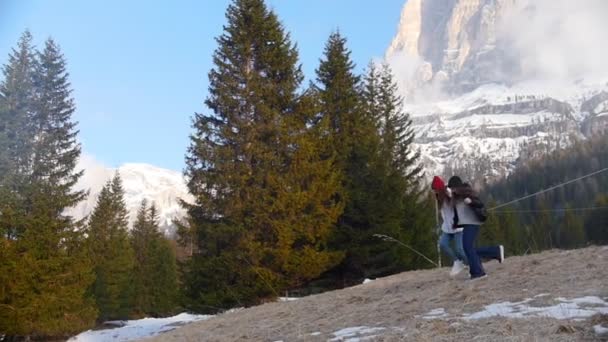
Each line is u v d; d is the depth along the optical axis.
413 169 31.33
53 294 23.64
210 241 21.08
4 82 36.78
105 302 48.28
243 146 21.78
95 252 49.53
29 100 37.31
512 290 8.34
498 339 5.92
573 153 109.31
